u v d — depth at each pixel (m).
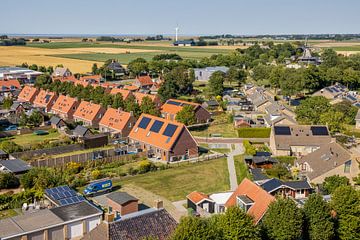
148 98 128.00
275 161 88.94
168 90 164.75
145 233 50.25
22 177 74.88
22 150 97.50
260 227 51.84
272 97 160.62
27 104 149.00
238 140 112.12
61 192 68.94
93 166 88.38
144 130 103.81
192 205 67.19
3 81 179.00
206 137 115.00
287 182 73.44
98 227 50.66
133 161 93.56
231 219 48.34
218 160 95.38
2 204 67.88
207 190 76.94
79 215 57.56
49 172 76.69
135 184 80.00
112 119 116.94
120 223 49.91
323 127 102.00
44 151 96.69
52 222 55.12
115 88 157.12
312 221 53.59
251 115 139.12
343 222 55.12
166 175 85.12
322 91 167.38
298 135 99.31
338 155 80.69
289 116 123.12
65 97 139.88
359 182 76.25
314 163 82.75
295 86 162.50
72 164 85.75
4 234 51.06
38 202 68.88
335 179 73.69
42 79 177.88
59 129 118.75
